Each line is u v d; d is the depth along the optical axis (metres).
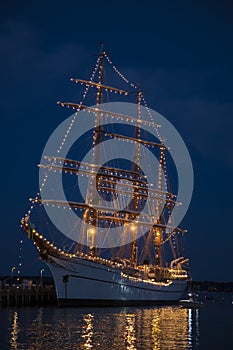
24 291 97.88
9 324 62.66
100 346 48.34
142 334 58.44
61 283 84.12
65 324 63.72
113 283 92.75
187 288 130.25
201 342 55.28
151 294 107.38
